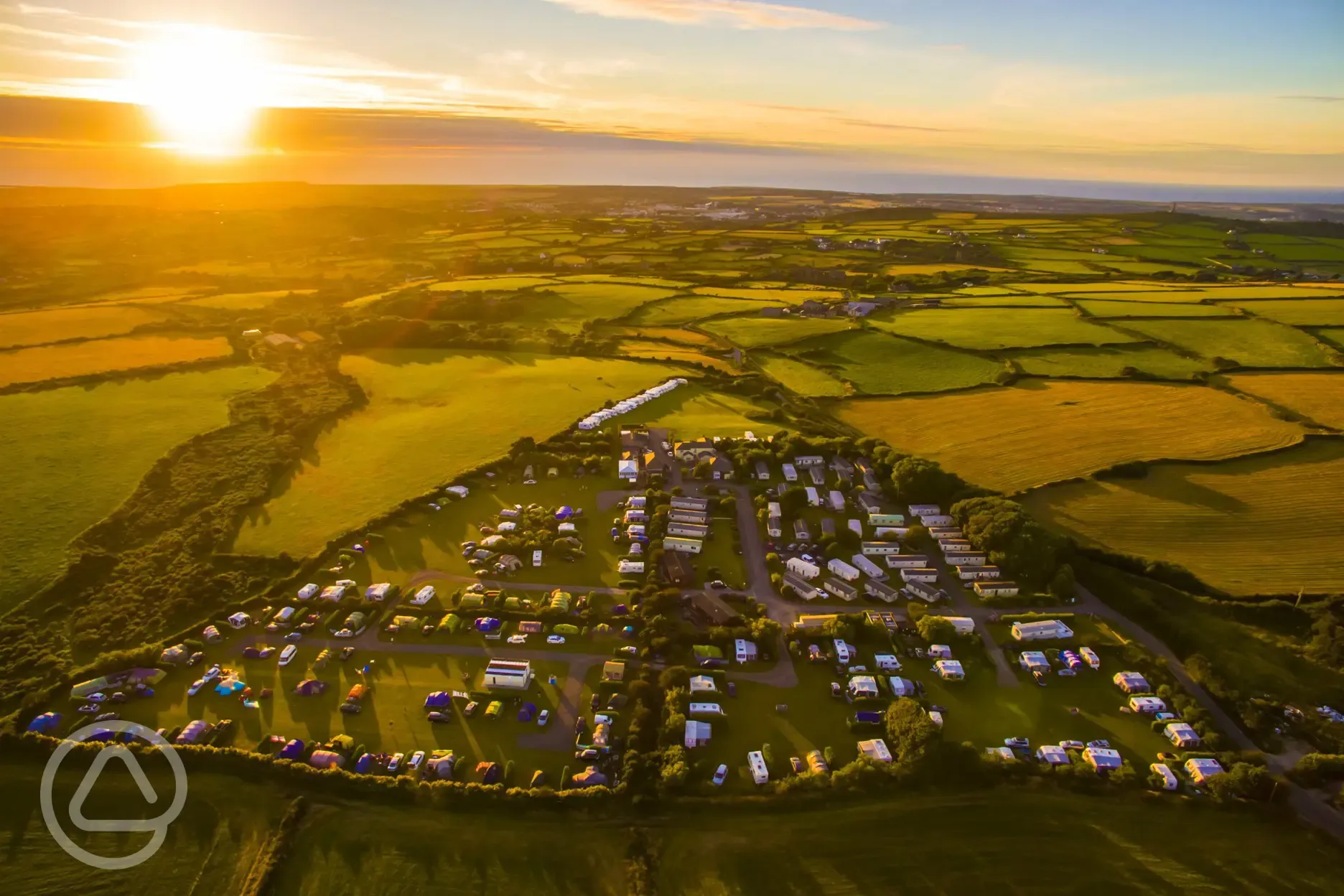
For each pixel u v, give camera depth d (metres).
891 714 68.00
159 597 86.75
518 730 68.62
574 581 90.69
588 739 67.31
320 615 83.56
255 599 86.25
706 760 65.50
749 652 77.62
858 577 91.94
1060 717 71.44
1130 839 58.50
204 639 79.69
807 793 62.00
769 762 65.69
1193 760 64.88
